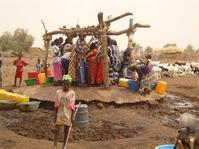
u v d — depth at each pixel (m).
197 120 5.80
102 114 13.38
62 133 10.67
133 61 16.88
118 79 16.62
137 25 16.72
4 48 61.09
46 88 15.43
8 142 9.56
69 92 8.88
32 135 10.41
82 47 15.50
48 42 17.86
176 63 35.06
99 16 14.88
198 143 5.68
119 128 11.57
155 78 16.88
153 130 11.57
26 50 62.88
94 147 9.53
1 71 19.64
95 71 15.54
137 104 14.81
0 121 11.75
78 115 11.38
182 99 18.52
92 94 14.52
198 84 24.66
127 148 9.57
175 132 11.47
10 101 13.49
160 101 16.42
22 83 22.02
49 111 13.66
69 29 16.39
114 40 16.48
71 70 15.45
